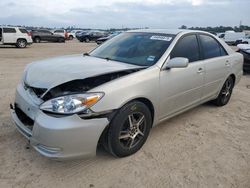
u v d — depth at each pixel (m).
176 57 3.88
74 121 2.81
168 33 4.36
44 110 2.90
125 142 3.40
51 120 2.81
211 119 4.94
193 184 3.00
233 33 38.53
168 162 3.41
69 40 41.47
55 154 2.85
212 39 5.05
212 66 4.79
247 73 10.20
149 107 3.66
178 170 3.25
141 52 4.02
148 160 3.43
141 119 3.48
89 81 3.11
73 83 3.08
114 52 4.25
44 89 3.06
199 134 4.27
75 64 3.61
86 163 3.30
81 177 3.04
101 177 3.05
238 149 3.85
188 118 4.91
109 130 3.14
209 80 4.79
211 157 3.58
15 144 3.64
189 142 3.97
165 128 4.41
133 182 2.99
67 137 2.80
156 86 3.58
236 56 5.66
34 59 13.45
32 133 2.94
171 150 3.71
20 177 2.99
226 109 5.55
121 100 3.12
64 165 3.24
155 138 4.04
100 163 3.31
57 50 20.03
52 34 32.72
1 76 8.08
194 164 3.39
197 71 4.38
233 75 5.65
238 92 7.16
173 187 2.94
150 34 4.43
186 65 3.65
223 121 4.88
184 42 4.29
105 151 3.57
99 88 2.99
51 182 2.94
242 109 5.62
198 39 4.64
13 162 3.24
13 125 4.20
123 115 3.19
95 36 37.25
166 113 3.97
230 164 3.44
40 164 3.23
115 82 3.13
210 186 2.98
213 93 5.13
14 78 7.84
